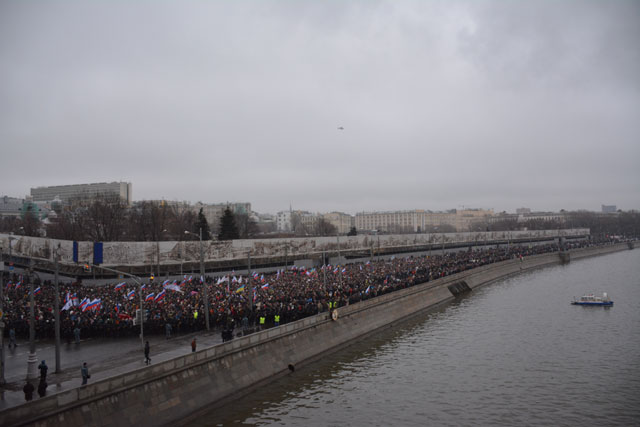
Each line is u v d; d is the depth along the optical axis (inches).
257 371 2042.3
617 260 7623.0
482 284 5118.1
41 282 3427.7
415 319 3422.7
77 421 1333.7
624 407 1825.8
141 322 2112.5
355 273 4008.4
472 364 2353.6
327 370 2246.6
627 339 2805.1
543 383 2091.5
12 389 1542.8
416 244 6501.0
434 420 1716.3
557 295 4375.0
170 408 1609.3
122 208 6023.6
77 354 1983.3
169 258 3735.2
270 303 2674.7
